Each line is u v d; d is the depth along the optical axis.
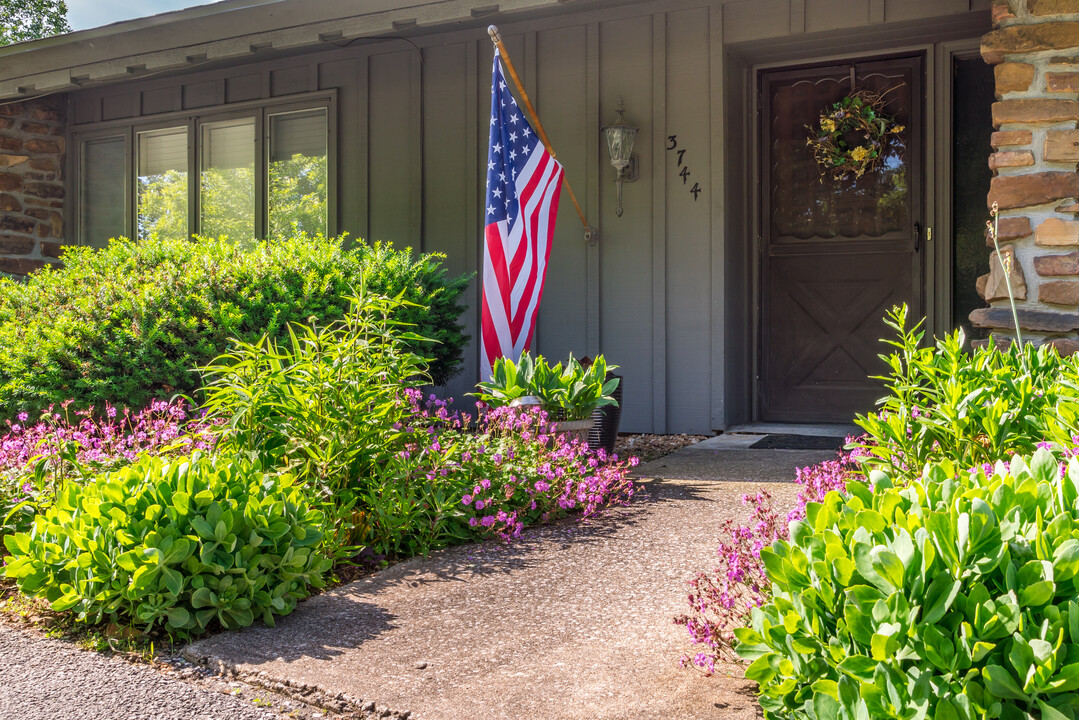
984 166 7.21
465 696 2.31
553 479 4.30
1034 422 3.10
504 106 5.73
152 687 2.46
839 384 7.66
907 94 7.38
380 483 3.92
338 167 8.80
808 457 5.99
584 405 5.13
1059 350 5.05
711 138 7.27
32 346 5.20
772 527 2.69
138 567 2.84
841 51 7.41
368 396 3.92
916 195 7.36
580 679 2.42
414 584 3.35
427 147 8.38
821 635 1.90
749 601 2.81
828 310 7.68
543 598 3.13
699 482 5.14
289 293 5.63
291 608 3.02
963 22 6.70
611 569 3.46
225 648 2.69
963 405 3.19
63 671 2.59
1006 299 5.21
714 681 2.39
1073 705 1.61
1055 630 1.64
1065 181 5.03
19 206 9.91
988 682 1.62
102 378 5.16
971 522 1.76
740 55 7.52
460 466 4.18
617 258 7.62
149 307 5.32
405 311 6.27
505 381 5.13
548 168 5.94
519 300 5.67
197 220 9.52
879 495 2.13
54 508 3.25
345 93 8.77
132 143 9.88
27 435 4.18
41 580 3.03
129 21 7.99
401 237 8.49
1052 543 1.75
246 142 9.30
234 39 7.85
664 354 7.45
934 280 7.29
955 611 1.74
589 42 7.67
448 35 8.22
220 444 3.77
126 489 3.03
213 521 2.94
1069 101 5.06
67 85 8.84
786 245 7.78
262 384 3.84
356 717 2.26
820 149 7.62
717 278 7.26
